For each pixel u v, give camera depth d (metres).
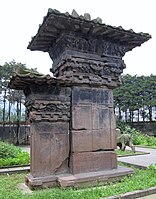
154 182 6.75
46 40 8.27
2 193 5.97
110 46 8.36
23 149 21.64
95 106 7.94
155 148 21.44
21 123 28.58
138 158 13.88
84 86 7.85
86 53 7.89
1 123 28.17
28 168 10.48
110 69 8.30
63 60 7.66
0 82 31.03
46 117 7.13
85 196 5.46
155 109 42.62
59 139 7.33
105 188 6.25
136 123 40.25
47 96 7.21
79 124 7.52
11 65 30.62
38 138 7.02
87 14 7.34
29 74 6.41
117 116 42.53
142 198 5.92
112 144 8.02
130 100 40.75
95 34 7.77
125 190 6.05
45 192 5.84
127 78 42.44
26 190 6.65
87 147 7.52
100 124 7.92
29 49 9.22
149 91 39.69
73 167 7.17
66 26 7.18
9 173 9.82
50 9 6.39
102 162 7.71
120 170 7.73
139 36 8.02
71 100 7.59
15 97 31.05
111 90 8.45
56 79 6.84
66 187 6.44
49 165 7.07
